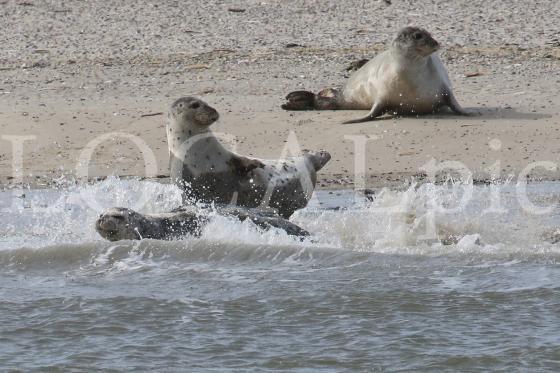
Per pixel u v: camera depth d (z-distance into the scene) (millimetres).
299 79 52125
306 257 29047
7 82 52312
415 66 44344
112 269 28562
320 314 25141
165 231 30500
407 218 32344
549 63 53219
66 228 32562
